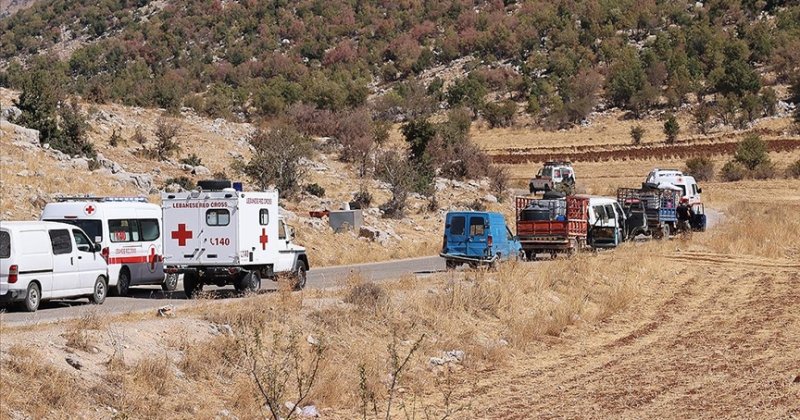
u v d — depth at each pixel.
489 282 27.12
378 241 46.75
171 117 72.88
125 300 26.48
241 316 19.86
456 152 76.12
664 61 180.38
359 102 160.25
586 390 19.03
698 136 130.88
